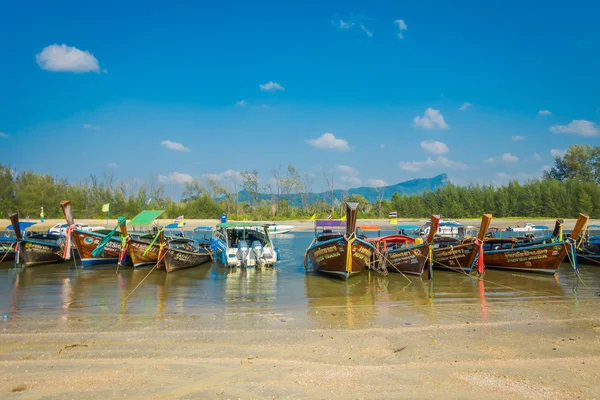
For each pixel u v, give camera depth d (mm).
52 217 74625
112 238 22953
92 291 16938
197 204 80938
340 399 7391
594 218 76688
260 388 7789
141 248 21906
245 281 19484
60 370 8555
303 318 12727
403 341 10461
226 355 9438
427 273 20844
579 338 10703
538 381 8125
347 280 19406
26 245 22578
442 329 11516
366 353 9602
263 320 12477
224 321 12336
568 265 24406
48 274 20984
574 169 100125
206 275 21188
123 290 17188
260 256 23047
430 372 8531
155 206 80812
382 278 20234
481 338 10711
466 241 22969
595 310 13672
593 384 7992
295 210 91938
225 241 24844
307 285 18484
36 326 11711
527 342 10383
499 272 21516
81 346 10000
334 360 9164
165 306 14352
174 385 7898
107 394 7535
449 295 16266
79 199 78000
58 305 14406
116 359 9164
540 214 80250
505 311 13570
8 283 18594
